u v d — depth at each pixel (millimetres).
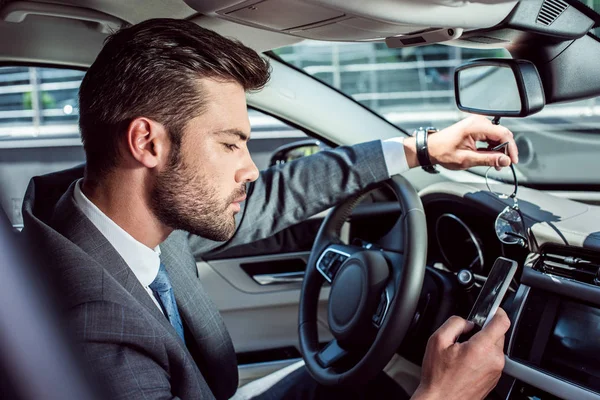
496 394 1397
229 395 1362
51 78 4977
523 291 1366
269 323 2188
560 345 1282
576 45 1451
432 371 1050
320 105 1879
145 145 974
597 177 1918
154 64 949
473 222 1710
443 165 1558
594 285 1260
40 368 430
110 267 1001
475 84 1467
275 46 1594
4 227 477
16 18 1444
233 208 1076
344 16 1078
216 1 1089
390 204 2008
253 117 2205
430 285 1581
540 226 1403
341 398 1707
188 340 1312
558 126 3215
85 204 1041
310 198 1625
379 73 7410
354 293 1550
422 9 1051
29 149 5188
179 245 1354
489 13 1143
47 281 492
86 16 1453
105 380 857
